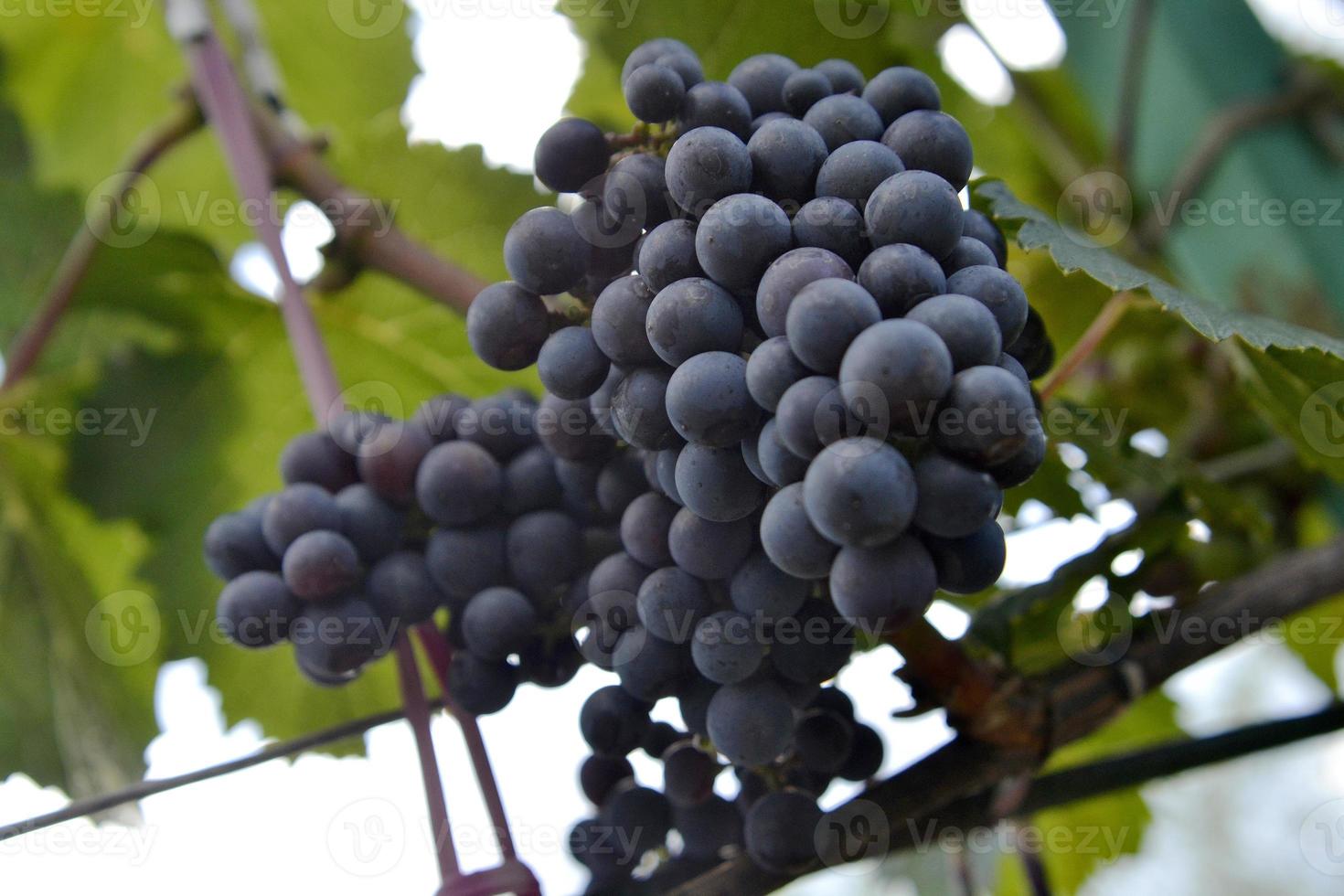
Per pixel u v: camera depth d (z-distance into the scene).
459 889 0.34
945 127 0.32
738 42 0.52
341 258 0.45
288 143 0.46
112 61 0.68
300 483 0.37
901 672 0.36
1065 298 0.53
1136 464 0.44
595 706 0.35
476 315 0.33
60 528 0.56
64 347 0.60
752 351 0.32
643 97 0.33
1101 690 0.38
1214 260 0.53
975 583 0.30
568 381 0.32
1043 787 0.38
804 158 0.32
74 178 0.69
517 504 0.36
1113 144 0.56
